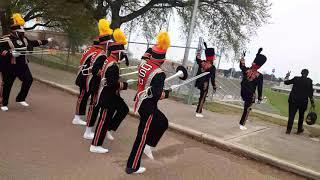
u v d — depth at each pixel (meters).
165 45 5.87
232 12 20.75
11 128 7.55
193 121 10.11
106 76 6.46
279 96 27.64
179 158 7.18
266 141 8.97
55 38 22.22
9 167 5.67
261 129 10.38
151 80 5.84
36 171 5.65
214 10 21.11
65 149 6.73
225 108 13.62
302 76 10.18
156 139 6.46
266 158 7.50
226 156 7.73
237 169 6.99
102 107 6.62
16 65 8.90
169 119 9.96
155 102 5.98
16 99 9.56
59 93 12.64
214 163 7.14
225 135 8.98
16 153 6.24
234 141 8.49
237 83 17.55
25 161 5.96
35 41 9.27
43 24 21.77
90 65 7.48
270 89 36.66
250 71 9.66
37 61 22.27
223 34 20.95
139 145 5.96
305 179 7.00
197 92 13.75
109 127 7.30
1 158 5.96
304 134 10.61
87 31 21.36
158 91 5.81
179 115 10.76
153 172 6.25
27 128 7.70
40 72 17.17
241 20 20.77
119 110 7.16
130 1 21.17
